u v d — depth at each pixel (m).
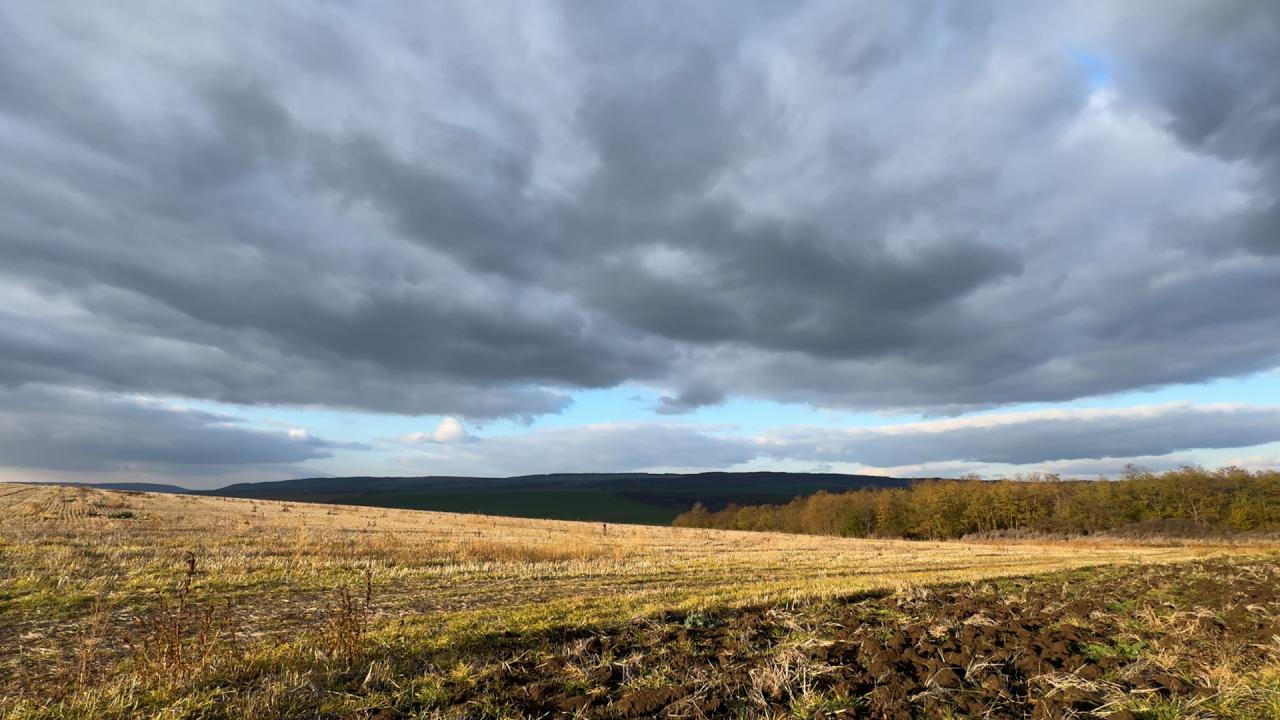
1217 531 62.03
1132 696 6.64
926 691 6.71
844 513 89.00
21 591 12.26
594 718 6.18
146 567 16.20
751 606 12.05
